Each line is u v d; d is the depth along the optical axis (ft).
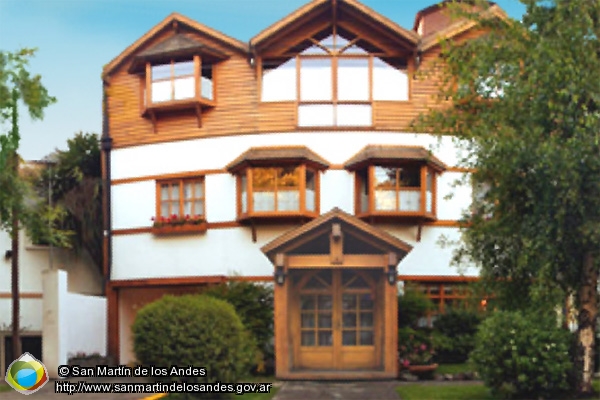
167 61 84.02
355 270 64.90
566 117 46.91
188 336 50.55
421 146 80.84
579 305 50.37
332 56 81.76
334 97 81.35
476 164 51.98
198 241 83.25
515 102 48.29
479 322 73.56
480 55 49.44
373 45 81.76
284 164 79.46
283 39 81.87
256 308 70.23
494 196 51.42
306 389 57.06
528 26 50.34
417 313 71.72
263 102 82.17
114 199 86.79
